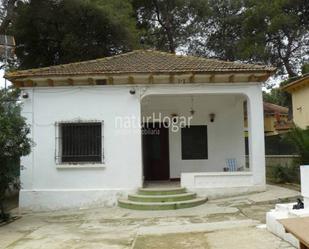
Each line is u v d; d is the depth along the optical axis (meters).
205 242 7.95
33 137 13.89
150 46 34.50
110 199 13.66
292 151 19.17
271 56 30.22
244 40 31.02
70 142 13.95
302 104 21.11
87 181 13.77
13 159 11.45
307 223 4.90
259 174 14.05
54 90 14.02
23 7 23.66
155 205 12.48
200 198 13.36
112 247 8.05
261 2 30.89
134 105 13.94
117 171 13.80
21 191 13.64
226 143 16.83
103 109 13.95
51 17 23.30
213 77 13.77
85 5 22.59
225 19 36.06
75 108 13.95
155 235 8.91
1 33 23.73
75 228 10.34
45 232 9.95
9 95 12.68
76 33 23.58
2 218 11.78
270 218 8.32
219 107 16.91
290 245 7.18
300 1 29.41
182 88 14.06
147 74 13.46
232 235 8.33
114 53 25.03
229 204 12.60
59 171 13.80
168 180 16.73
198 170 16.88
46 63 25.52
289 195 13.09
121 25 24.14
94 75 13.49
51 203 13.64
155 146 16.95
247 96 14.17
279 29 29.30
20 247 8.44
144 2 34.22
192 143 16.98
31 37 24.50
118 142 13.88
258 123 14.12
